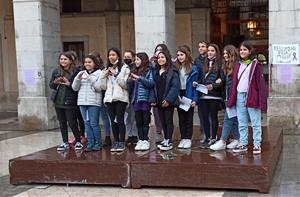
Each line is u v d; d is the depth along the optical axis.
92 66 7.70
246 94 7.22
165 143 7.86
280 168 8.03
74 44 19.67
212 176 6.70
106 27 19.12
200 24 18.19
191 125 7.98
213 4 18.92
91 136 7.96
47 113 13.73
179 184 6.84
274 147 7.82
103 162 7.14
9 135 12.99
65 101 7.98
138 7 12.49
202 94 7.89
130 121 8.46
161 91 7.58
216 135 8.19
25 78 13.80
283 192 6.61
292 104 11.66
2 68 19.97
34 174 7.46
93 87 7.71
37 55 13.63
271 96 11.88
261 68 7.20
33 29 13.58
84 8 19.30
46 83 13.79
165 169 6.88
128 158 7.25
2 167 8.94
